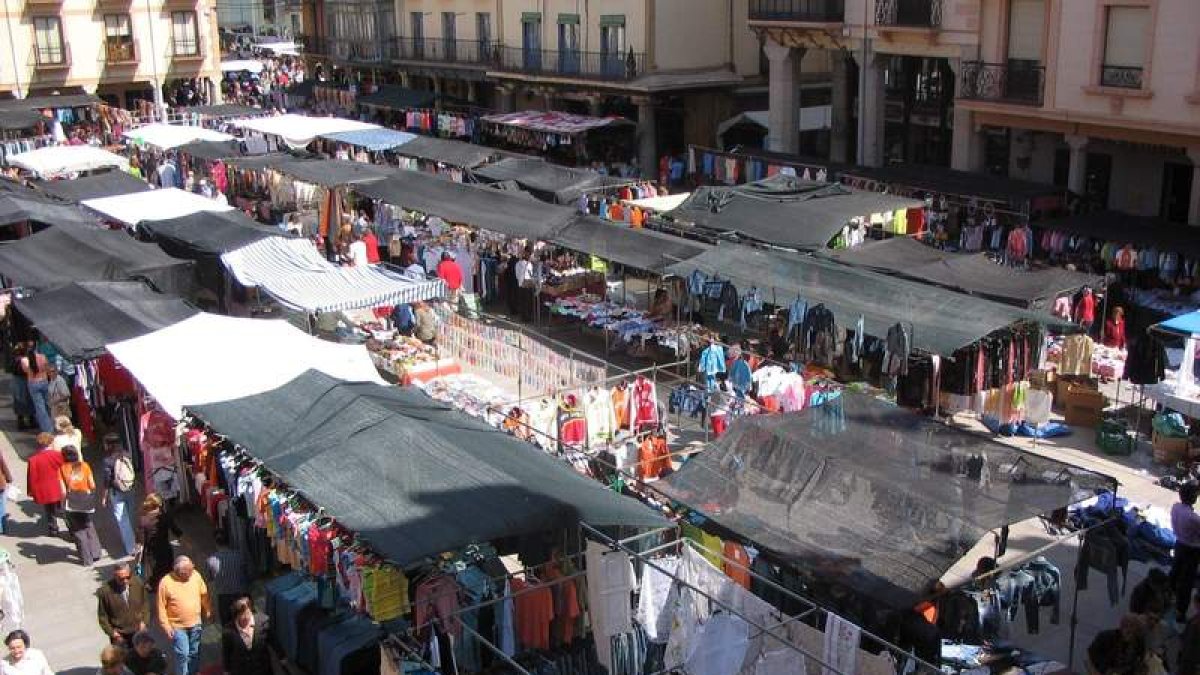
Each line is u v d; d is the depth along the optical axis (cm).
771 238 2456
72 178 3369
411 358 2133
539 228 2545
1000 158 3394
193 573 1260
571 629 1263
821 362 2020
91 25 5591
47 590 1510
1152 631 1172
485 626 1214
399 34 5669
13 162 3606
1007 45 3122
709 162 3769
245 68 7044
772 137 4006
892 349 1856
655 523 1227
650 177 4328
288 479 1284
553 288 2612
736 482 1366
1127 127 2797
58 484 1611
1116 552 1318
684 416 2044
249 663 1170
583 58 4478
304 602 1303
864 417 1459
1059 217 2814
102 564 1584
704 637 1118
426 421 1380
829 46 3719
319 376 1559
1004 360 1909
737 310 2175
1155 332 2038
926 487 1287
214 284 2362
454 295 2581
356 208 3325
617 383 2103
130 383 1916
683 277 2275
